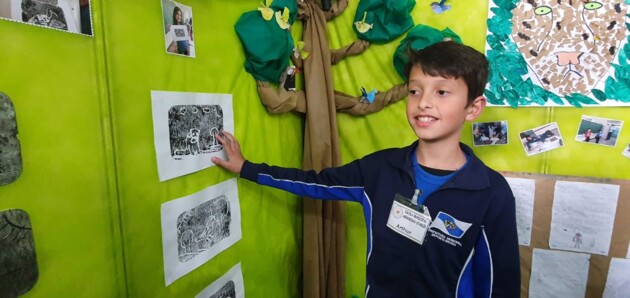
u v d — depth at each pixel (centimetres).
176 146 79
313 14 120
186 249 84
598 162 113
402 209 85
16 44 49
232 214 100
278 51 101
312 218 126
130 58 67
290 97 113
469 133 124
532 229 123
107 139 64
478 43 119
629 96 106
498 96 119
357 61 132
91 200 62
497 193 80
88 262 62
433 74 75
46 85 53
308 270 129
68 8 56
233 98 97
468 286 86
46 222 55
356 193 98
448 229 81
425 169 84
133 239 70
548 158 118
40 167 53
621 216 113
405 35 124
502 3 115
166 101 75
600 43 107
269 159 116
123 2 65
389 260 88
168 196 78
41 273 54
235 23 96
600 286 118
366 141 137
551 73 113
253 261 112
